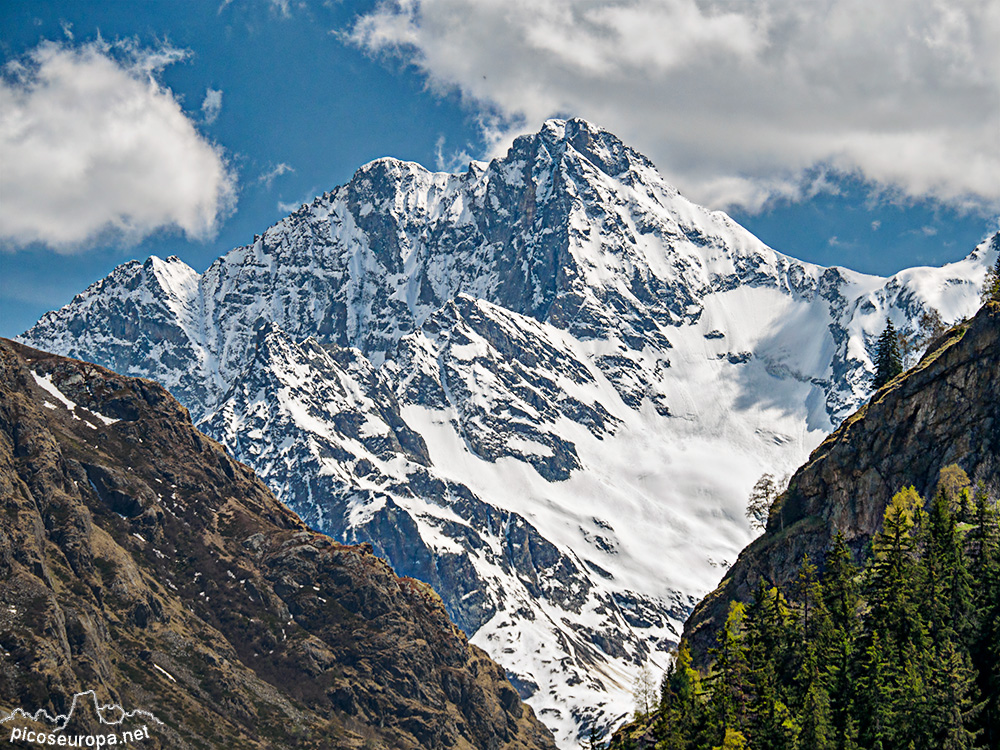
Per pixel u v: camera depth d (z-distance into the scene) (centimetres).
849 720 18312
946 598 19462
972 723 17788
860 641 19538
